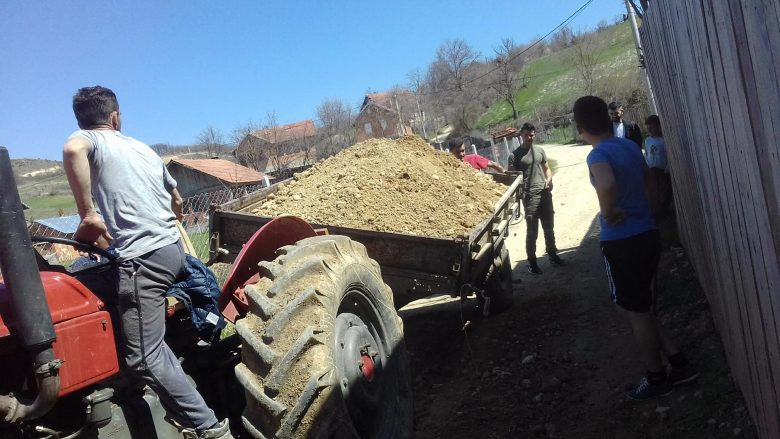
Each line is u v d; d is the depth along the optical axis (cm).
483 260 565
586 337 546
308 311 308
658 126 841
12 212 225
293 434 283
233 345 365
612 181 396
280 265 326
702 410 373
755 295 269
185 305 326
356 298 368
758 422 315
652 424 381
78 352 254
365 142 726
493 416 441
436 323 666
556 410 432
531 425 419
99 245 305
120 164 292
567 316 611
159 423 292
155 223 295
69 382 249
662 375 407
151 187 302
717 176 318
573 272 775
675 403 394
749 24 197
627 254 398
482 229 549
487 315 608
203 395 342
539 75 6631
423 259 504
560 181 1838
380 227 538
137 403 288
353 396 328
